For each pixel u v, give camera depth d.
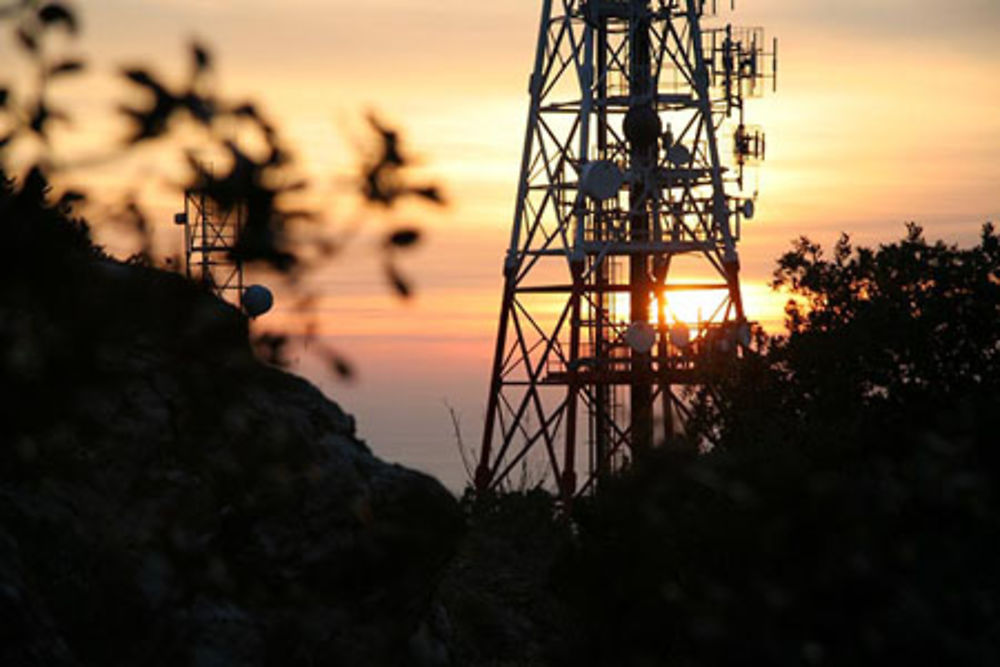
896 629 15.13
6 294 9.62
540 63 135.25
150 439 41.41
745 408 91.06
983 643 15.12
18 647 39.09
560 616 68.75
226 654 43.31
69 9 9.25
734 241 134.25
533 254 135.00
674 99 135.38
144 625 41.59
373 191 9.52
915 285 92.38
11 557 41.12
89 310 9.87
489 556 81.31
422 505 51.50
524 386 135.50
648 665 25.50
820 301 97.44
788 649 15.44
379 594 47.75
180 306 10.30
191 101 9.05
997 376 86.38
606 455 122.56
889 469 15.81
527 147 136.38
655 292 136.88
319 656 39.81
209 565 13.56
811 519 15.55
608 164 124.75
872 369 87.94
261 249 9.56
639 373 125.19
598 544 47.62
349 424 55.84
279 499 12.51
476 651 69.25
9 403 9.78
